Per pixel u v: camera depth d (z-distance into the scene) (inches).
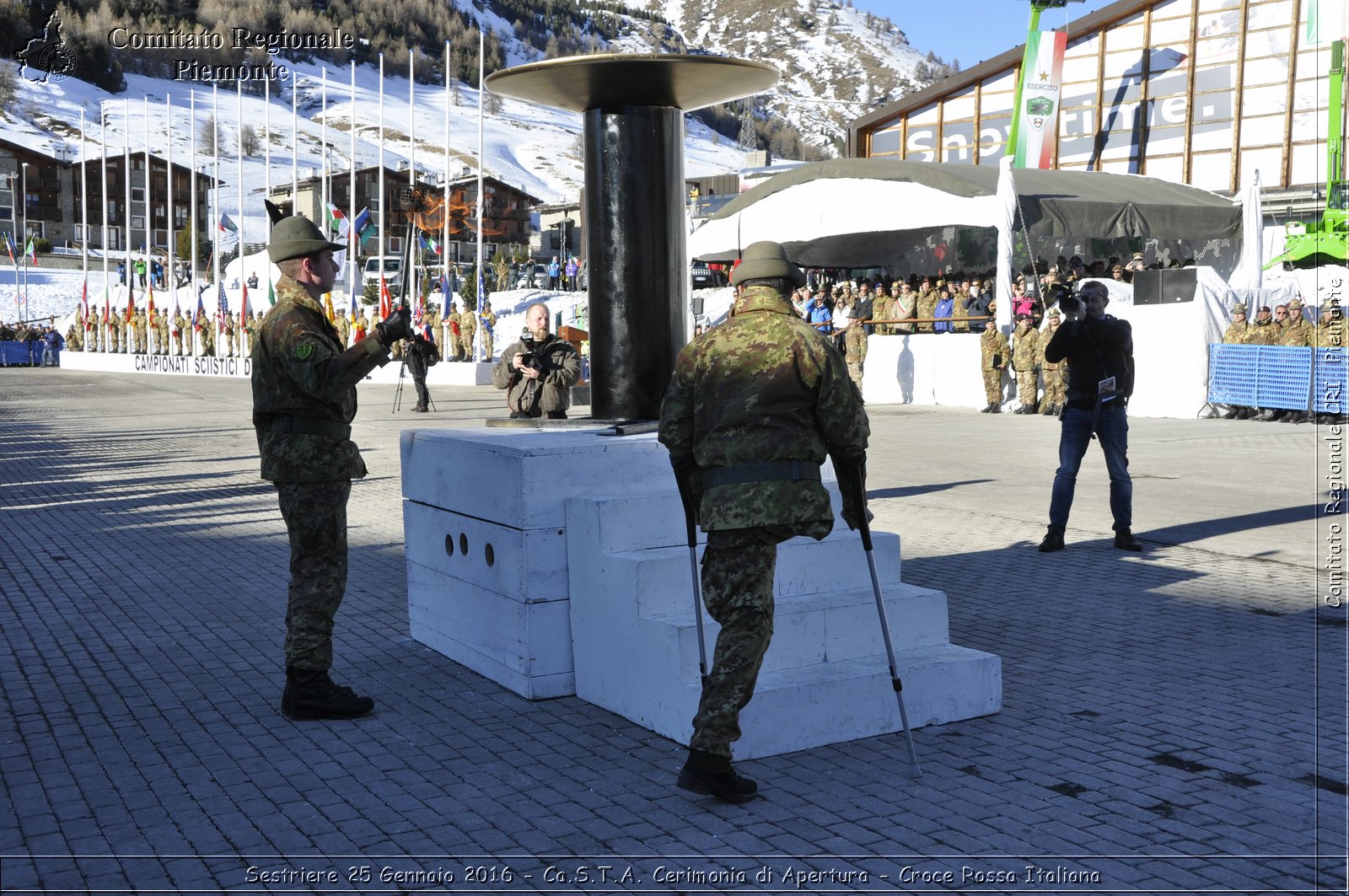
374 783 164.6
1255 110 1206.9
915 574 299.0
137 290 2479.1
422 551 237.5
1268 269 1055.6
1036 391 794.2
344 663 228.7
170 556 340.2
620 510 195.3
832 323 995.3
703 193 2490.2
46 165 4141.2
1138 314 762.8
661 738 182.1
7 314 2837.1
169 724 191.8
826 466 217.0
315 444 190.4
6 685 214.2
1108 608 261.1
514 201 3565.5
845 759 171.6
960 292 959.0
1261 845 140.4
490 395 1175.6
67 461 610.9
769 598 156.7
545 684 203.5
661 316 228.1
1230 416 722.2
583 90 218.7
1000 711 192.9
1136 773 163.9
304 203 2736.2
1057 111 1179.3
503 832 147.2
